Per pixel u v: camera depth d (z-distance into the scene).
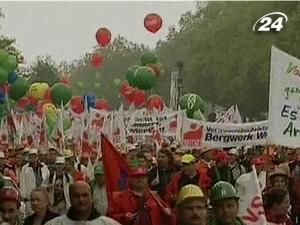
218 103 77.12
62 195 13.52
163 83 80.31
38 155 16.05
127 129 23.52
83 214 7.41
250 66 68.44
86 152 20.14
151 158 15.79
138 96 26.56
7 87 26.19
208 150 16.31
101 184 12.14
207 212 7.35
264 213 8.27
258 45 67.06
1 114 25.61
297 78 11.21
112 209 9.46
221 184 7.11
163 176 13.91
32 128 25.34
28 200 12.56
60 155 16.56
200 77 79.00
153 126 21.31
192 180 12.92
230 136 14.91
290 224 8.86
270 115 11.23
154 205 8.95
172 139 21.03
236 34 74.31
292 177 14.35
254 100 71.00
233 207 7.07
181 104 25.92
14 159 17.97
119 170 9.90
